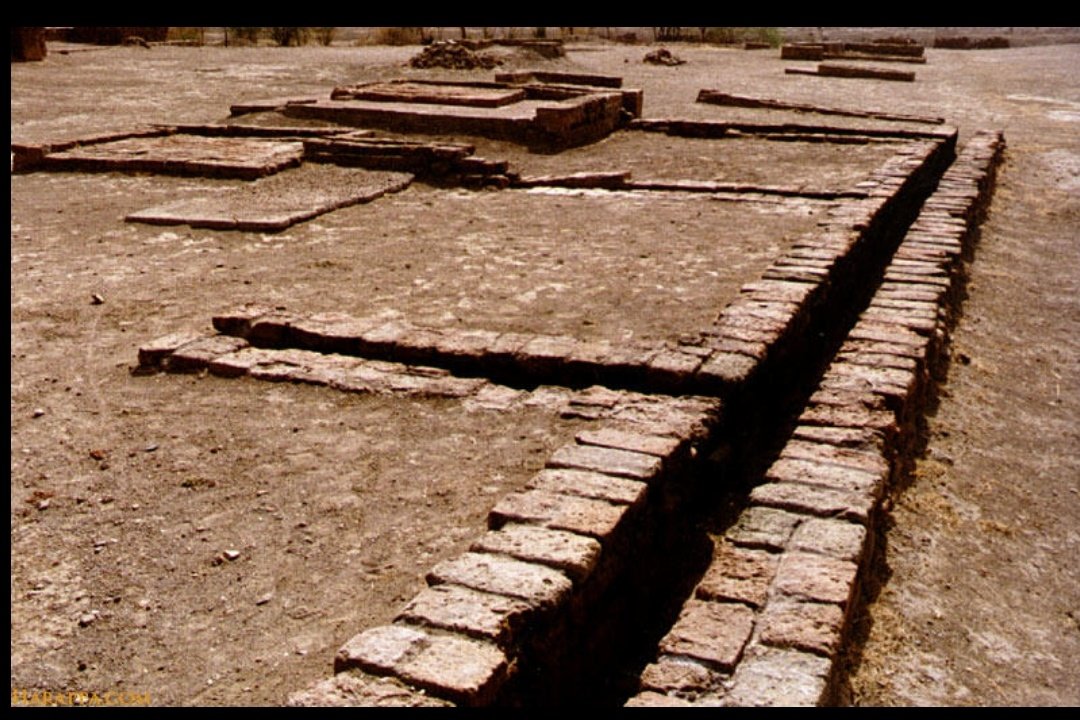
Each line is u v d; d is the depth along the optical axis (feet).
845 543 13.41
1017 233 39.83
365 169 45.65
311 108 56.95
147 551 14.79
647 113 69.67
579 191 42.29
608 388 19.90
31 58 89.97
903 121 66.39
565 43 145.28
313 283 28.09
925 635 15.14
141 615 13.35
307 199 38.65
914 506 18.71
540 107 51.98
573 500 13.98
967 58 139.23
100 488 16.57
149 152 46.21
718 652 11.27
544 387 20.12
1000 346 27.50
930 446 21.26
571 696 12.69
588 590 12.83
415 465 17.16
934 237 30.99
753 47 146.51
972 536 18.13
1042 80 102.01
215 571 14.29
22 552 14.74
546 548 12.63
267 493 16.34
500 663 10.55
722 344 20.83
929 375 22.82
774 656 11.27
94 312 25.54
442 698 10.05
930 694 13.78
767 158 50.75
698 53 132.87
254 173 42.68
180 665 12.40
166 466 17.26
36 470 17.15
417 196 41.29
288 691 11.90
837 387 18.72
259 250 31.91
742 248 32.12
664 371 19.42
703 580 12.70
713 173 46.50
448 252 31.63
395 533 15.16
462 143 52.39
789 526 13.85
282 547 14.85
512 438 18.03
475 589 11.76
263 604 13.57
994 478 20.40
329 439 18.16
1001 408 23.66
